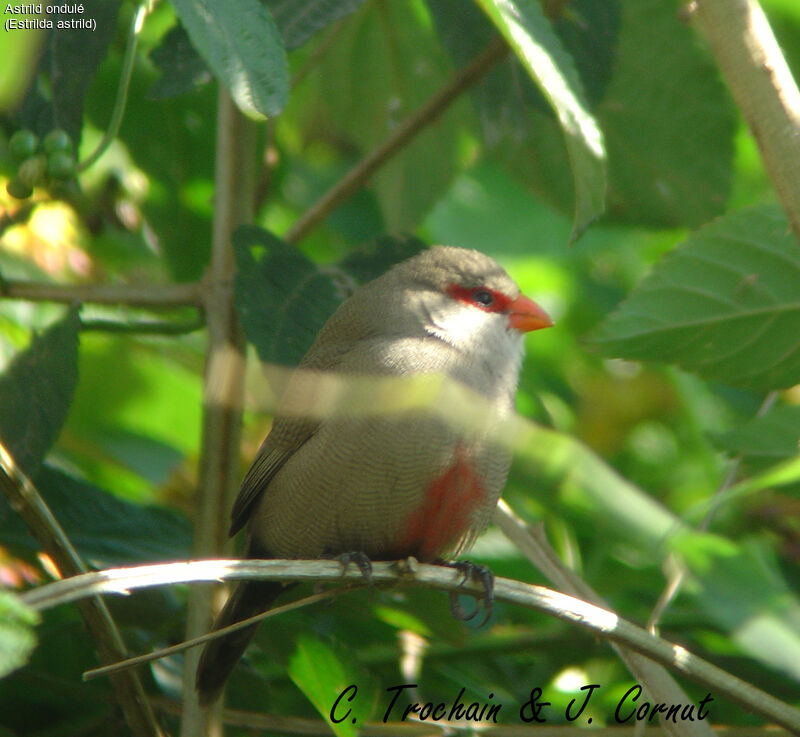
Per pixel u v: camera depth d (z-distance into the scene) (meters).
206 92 8.60
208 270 7.31
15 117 6.82
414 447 7.00
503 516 6.67
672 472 10.55
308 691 6.40
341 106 9.61
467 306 7.98
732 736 6.57
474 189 11.63
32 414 6.43
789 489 4.84
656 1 8.20
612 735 6.51
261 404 7.04
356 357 7.57
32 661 6.93
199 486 6.91
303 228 8.05
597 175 4.98
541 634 7.54
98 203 8.90
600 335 6.00
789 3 8.96
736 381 6.04
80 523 7.42
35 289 6.91
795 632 3.31
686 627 7.55
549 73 4.84
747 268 5.88
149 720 5.71
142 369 9.39
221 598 7.04
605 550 7.92
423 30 8.96
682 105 8.55
